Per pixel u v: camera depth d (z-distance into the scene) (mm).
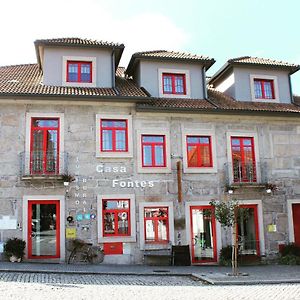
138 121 19266
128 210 18578
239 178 19828
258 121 20812
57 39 20109
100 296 10734
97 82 19875
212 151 19906
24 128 18062
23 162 17656
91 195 18219
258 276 14969
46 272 14633
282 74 22781
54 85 19422
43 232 17641
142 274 15203
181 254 18266
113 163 18672
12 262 16781
